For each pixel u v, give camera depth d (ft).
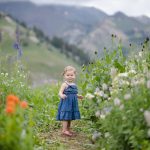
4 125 16.53
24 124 20.52
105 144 20.95
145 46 24.64
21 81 37.19
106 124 19.94
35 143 22.41
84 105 27.66
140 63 24.04
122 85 21.53
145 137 18.02
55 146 23.43
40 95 38.70
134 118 18.44
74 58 608.19
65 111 26.17
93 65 28.12
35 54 555.69
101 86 25.95
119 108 19.19
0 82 32.12
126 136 18.65
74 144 24.11
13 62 40.01
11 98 16.67
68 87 26.58
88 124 27.02
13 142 15.56
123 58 26.50
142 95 18.74
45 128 27.78
